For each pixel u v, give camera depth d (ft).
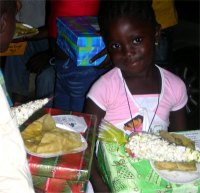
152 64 4.38
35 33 6.73
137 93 4.46
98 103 4.40
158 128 4.43
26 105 3.59
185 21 15.46
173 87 4.58
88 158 3.30
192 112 9.48
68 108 5.98
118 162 3.36
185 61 9.98
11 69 8.17
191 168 3.33
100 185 3.63
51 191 3.25
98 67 5.25
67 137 3.42
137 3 4.01
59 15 5.89
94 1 5.77
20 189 2.45
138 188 3.14
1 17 3.33
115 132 3.59
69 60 5.53
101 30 4.25
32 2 7.68
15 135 2.58
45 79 6.75
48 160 3.21
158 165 3.33
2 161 2.48
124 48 4.00
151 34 4.09
